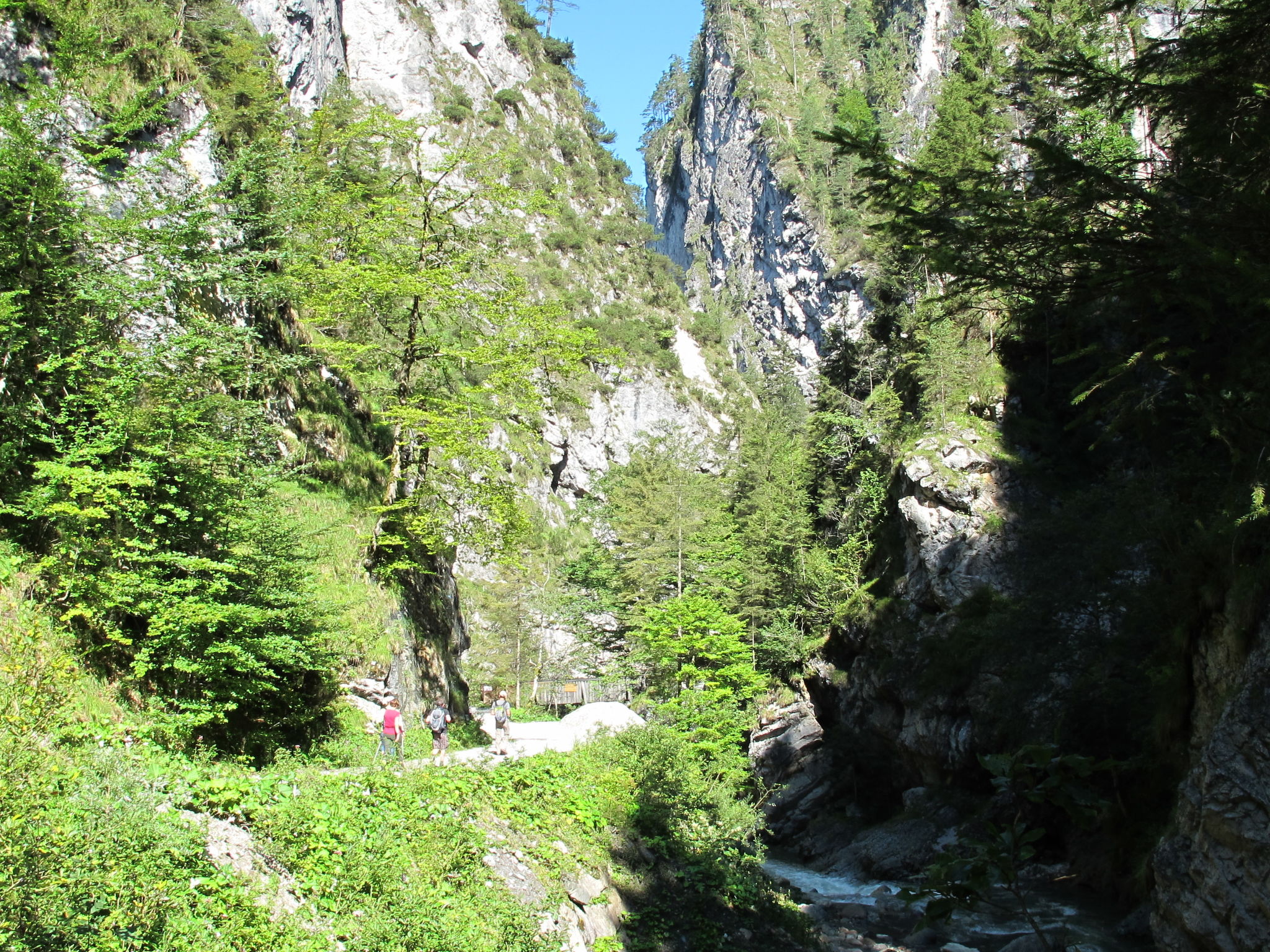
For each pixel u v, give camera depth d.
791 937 15.59
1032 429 37.59
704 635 32.84
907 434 42.00
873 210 7.45
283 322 24.02
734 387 112.50
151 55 20.30
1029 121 41.88
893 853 28.16
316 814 10.32
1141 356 6.85
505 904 10.90
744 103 141.75
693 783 19.22
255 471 14.18
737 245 137.75
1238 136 6.89
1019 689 28.81
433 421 20.09
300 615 14.02
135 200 14.49
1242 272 5.80
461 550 59.44
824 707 40.78
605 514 71.75
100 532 12.09
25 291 11.83
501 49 121.25
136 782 8.62
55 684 8.67
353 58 99.50
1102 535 27.86
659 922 13.81
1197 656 14.24
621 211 125.50
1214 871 9.64
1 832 6.36
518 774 15.34
